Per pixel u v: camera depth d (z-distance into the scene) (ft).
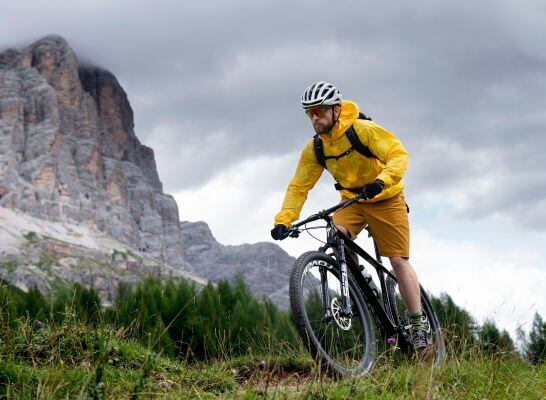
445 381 15.39
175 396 13.44
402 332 17.80
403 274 18.17
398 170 16.69
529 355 18.83
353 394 13.37
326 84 16.85
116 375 15.05
